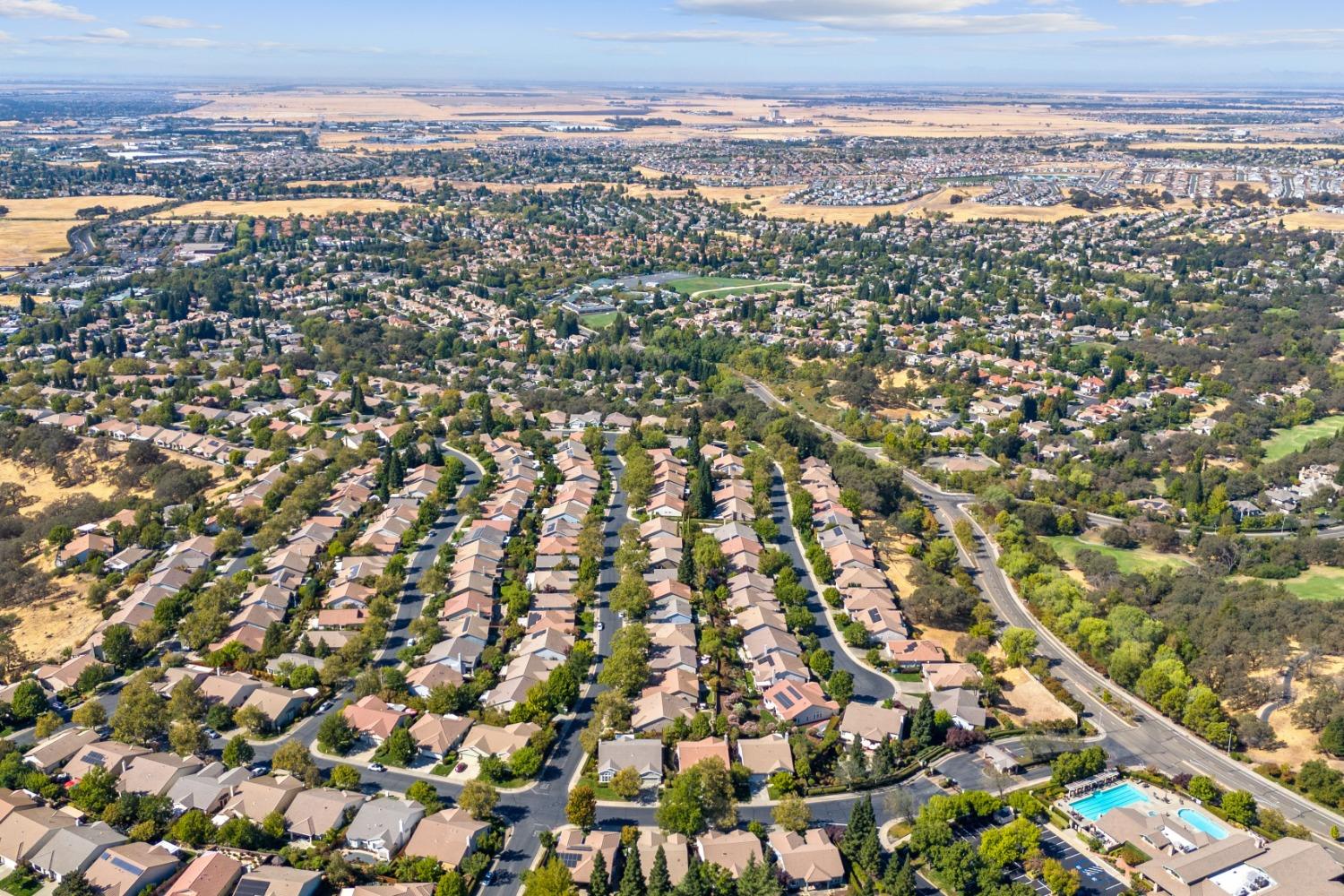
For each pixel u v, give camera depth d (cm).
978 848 19588
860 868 19238
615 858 19225
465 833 19388
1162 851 19425
